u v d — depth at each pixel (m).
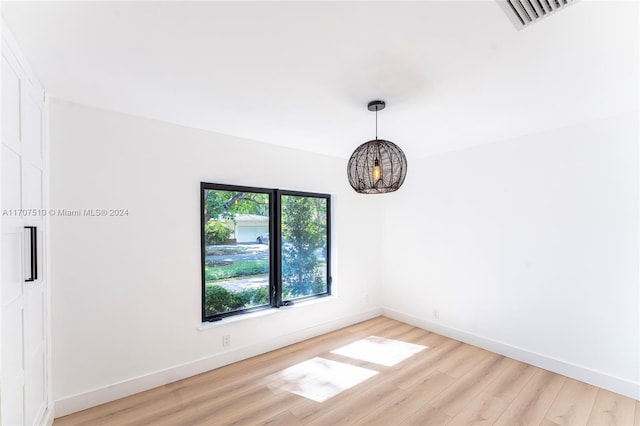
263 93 2.04
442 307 3.63
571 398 2.31
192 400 2.29
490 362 2.91
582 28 1.34
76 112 2.17
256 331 3.09
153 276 2.48
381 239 4.40
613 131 2.42
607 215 2.44
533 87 1.94
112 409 2.17
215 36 1.41
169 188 2.58
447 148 3.46
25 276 1.57
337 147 3.46
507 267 3.06
